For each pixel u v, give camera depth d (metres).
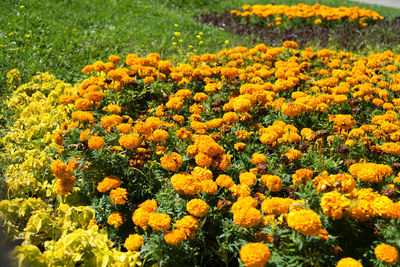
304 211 2.21
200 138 3.48
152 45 8.04
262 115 4.51
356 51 8.45
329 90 5.03
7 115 4.94
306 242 2.33
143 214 2.68
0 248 2.91
